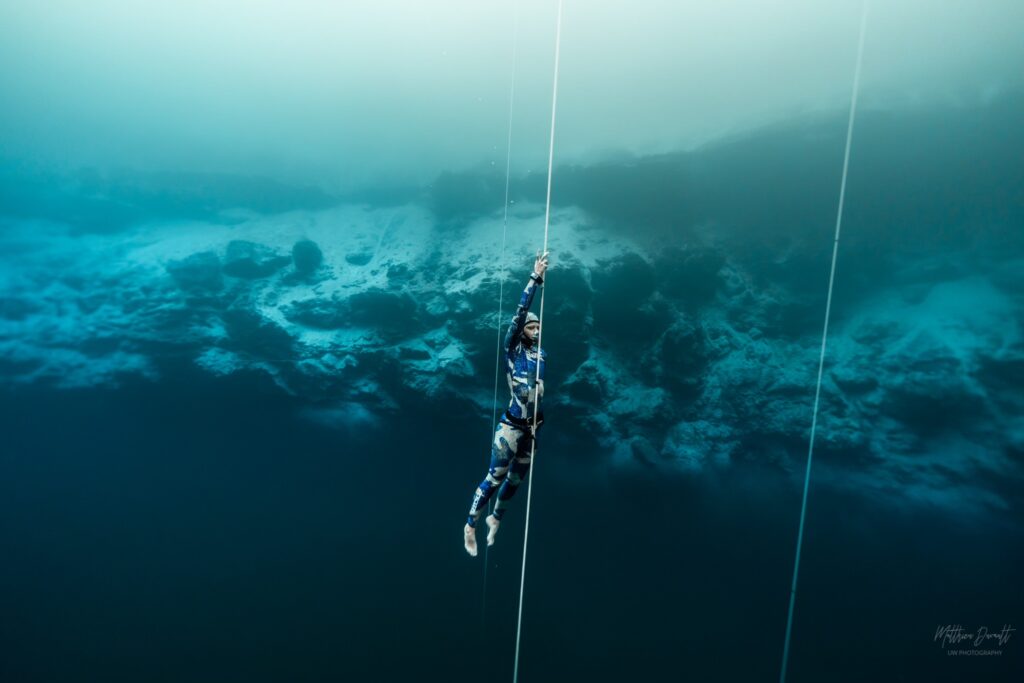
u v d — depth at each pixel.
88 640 5.34
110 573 6.48
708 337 11.31
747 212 12.03
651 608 5.85
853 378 10.13
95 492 8.59
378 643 5.29
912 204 10.68
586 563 6.75
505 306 11.94
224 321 13.80
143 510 8.09
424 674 4.90
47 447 10.09
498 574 6.48
